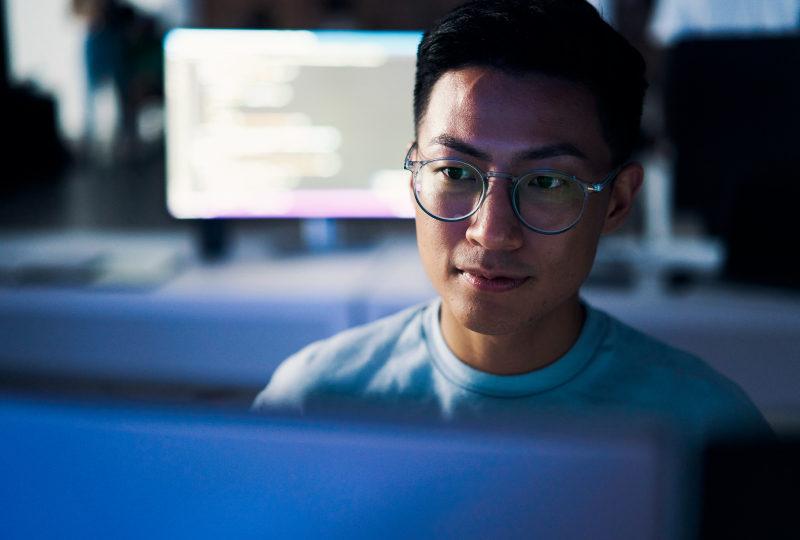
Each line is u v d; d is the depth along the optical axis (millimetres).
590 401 697
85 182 3684
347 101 1995
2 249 2176
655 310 1625
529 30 570
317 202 2031
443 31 611
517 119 566
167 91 1961
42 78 3885
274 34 1958
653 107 2057
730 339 1585
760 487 297
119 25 3922
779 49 1674
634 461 299
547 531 303
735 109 1737
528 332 680
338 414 316
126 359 1781
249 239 2316
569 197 580
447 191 596
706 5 2357
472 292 598
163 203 3383
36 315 1771
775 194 1717
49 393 330
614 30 649
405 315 814
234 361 1769
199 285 1807
